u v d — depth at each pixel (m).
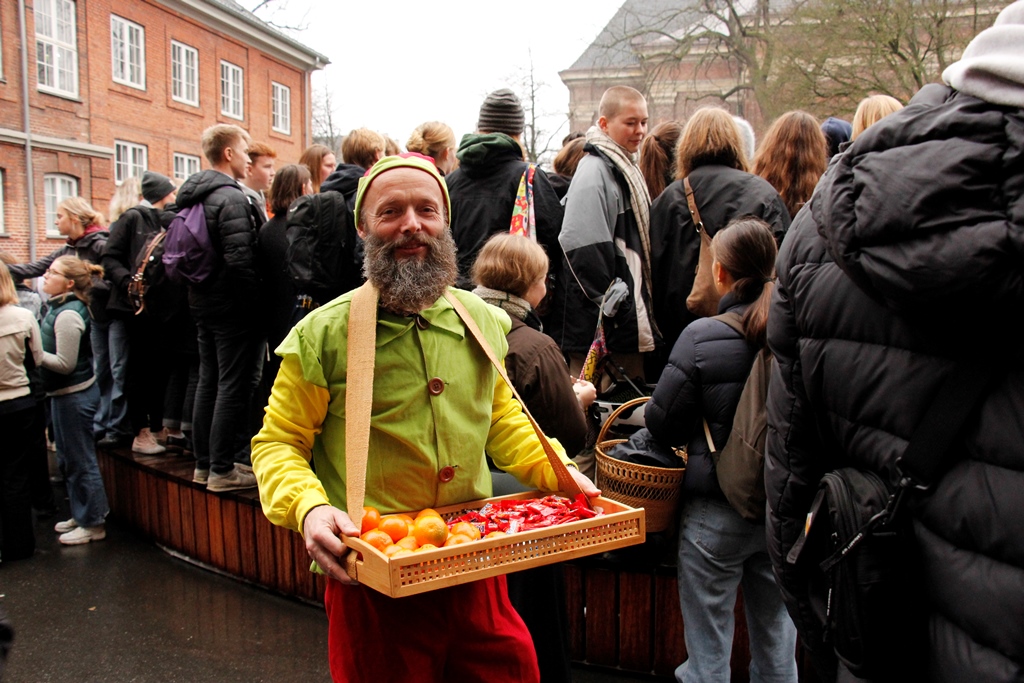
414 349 1.69
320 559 1.50
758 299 2.36
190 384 4.95
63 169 18.66
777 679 2.53
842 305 1.42
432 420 1.70
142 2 21.08
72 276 4.80
